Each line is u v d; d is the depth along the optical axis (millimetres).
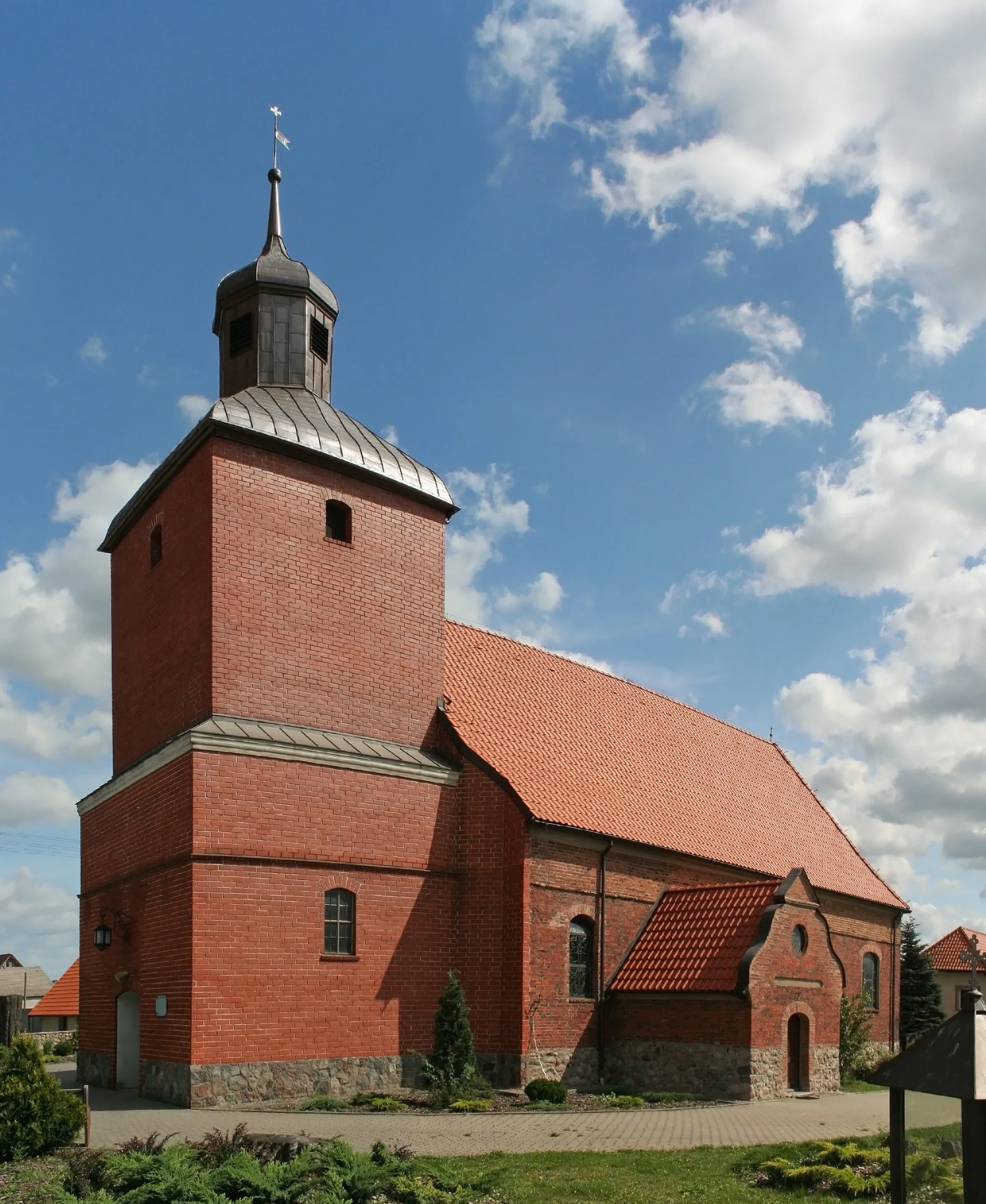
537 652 33656
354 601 24781
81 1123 15523
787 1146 16219
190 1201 11211
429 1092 21516
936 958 61719
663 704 38562
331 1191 11586
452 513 27609
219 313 27094
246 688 22328
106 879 25234
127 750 25938
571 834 25328
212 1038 19844
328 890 22141
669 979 24828
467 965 24109
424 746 25594
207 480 23016
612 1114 20031
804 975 25734
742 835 34062
